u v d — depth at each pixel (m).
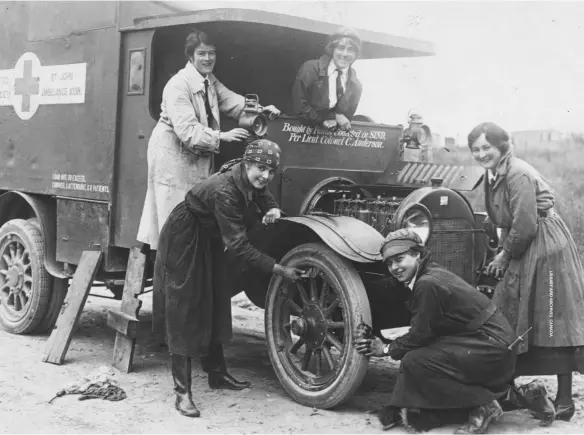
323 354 5.19
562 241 4.59
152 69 5.68
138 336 5.61
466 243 5.12
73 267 6.51
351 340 4.61
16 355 6.00
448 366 4.28
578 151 8.51
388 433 4.39
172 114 5.20
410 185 5.95
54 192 6.53
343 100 5.52
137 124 5.77
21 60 6.94
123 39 5.91
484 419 4.29
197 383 5.41
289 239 5.29
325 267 4.77
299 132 5.45
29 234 6.72
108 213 5.98
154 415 4.66
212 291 4.90
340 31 5.36
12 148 7.05
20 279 6.85
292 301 5.09
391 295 5.14
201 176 5.36
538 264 4.55
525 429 4.45
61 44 6.49
